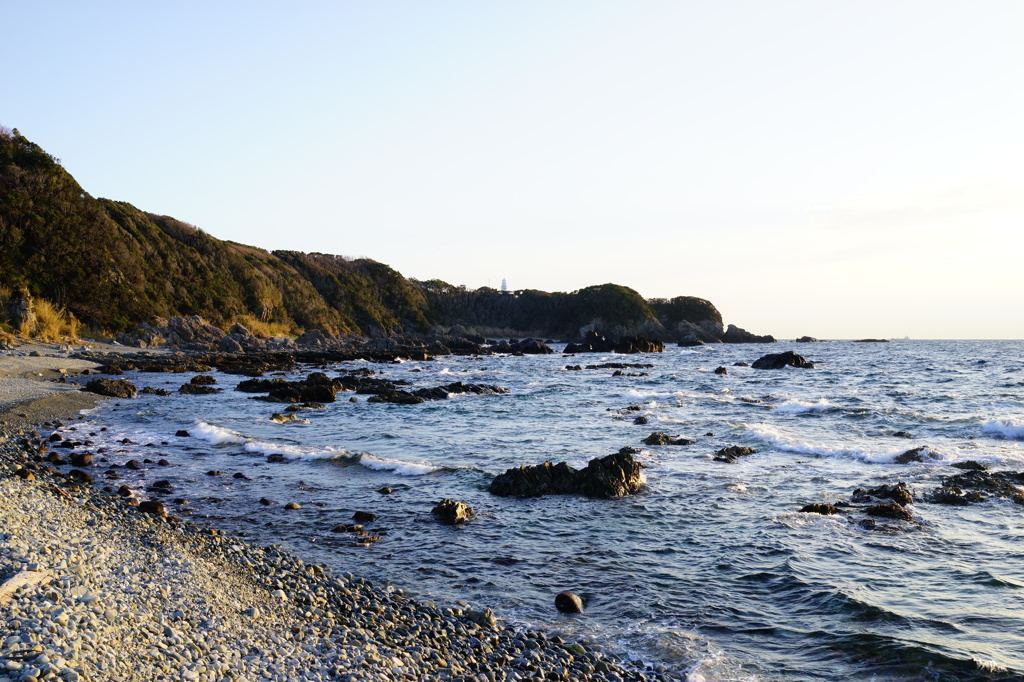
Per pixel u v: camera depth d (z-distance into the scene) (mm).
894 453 19781
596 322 149000
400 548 12398
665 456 20641
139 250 83812
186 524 12930
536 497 15922
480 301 170750
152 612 7902
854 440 23422
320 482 17141
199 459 19531
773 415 30109
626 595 10391
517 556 12047
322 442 23031
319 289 126562
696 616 9664
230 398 35562
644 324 145625
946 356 84438
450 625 9172
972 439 23203
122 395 34219
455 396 38594
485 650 8492
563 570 11398
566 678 7883
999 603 9773
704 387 44000
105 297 71062
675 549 12359
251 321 93438
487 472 18375
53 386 34406
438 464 19328
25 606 7004
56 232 69625
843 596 10062
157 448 20953
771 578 10930
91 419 26375
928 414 28734
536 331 163250
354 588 10383
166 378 46156
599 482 16141
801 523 13633
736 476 17938
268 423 27047
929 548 12125
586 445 22781
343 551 12164
